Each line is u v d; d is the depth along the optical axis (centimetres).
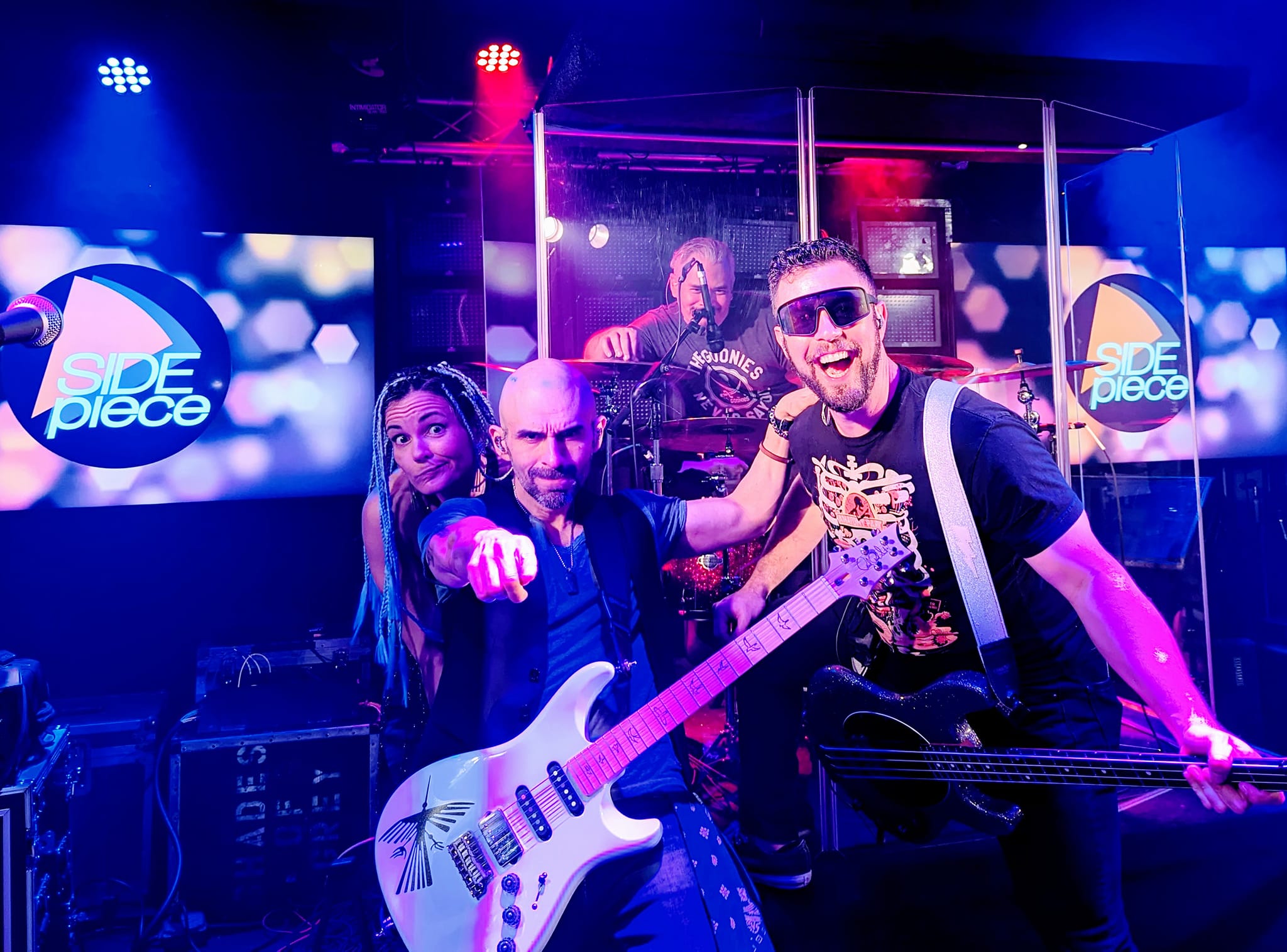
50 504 356
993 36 380
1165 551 361
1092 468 411
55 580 379
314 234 396
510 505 203
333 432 389
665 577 289
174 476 371
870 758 196
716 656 177
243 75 367
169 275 370
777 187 307
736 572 291
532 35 374
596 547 199
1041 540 171
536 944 168
